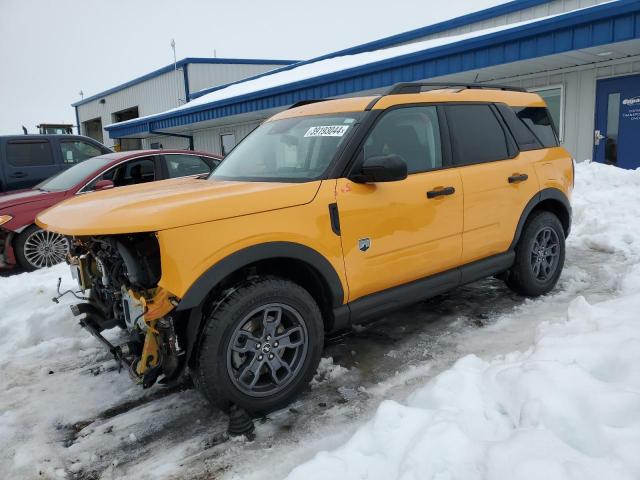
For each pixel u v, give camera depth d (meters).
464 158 3.90
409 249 3.47
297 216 2.94
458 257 3.82
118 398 3.37
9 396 3.48
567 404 2.28
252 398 2.86
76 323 4.55
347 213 3.13
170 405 3.24
